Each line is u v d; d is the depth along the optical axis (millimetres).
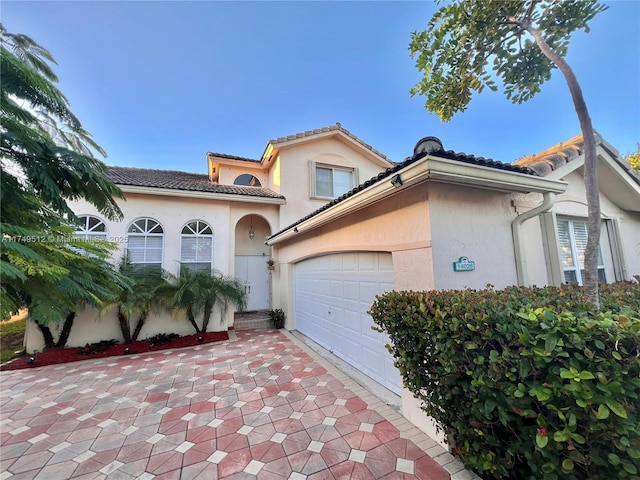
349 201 5566
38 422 4602
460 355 2734
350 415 4641
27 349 8281
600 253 7305
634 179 6734
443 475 3242
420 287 4402
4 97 2217
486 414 2498
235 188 12797
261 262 14336
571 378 1890
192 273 10031
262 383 6020
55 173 2551
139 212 10039
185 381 6191
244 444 3936
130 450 3852
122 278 3641
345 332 7281
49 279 2258
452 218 4480
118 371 6844
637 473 1769
